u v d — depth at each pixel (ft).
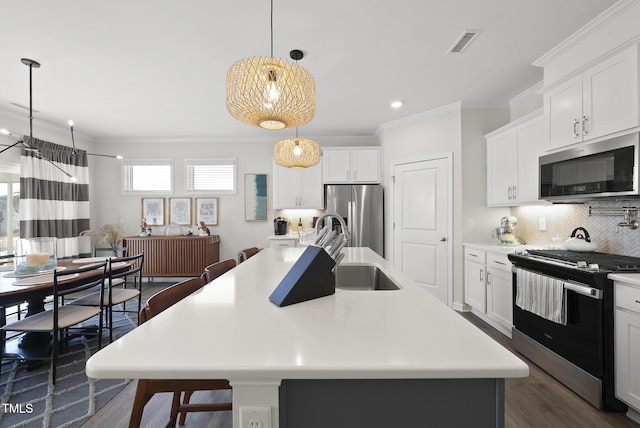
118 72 9.24
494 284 9.65
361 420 2.41
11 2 6.15
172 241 15.92
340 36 7.47
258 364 2.21
